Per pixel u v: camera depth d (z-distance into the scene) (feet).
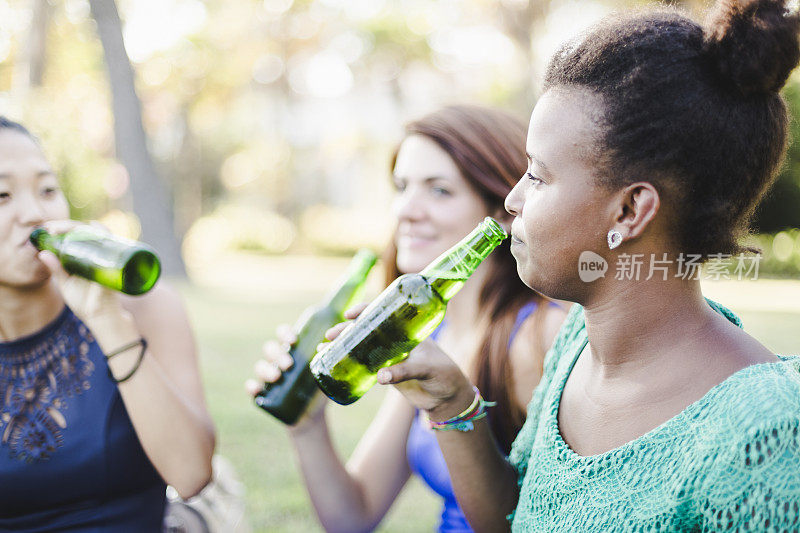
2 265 4.42
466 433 3.49
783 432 2.22
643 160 2.47
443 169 5.10
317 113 82.12
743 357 2.53
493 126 5.10
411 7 69.41
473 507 3.59
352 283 5.64
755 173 2.52
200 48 62.64
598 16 2.83
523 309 4.77
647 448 2.55
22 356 4.70
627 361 2.75
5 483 4.59
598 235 2.61
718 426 2.36
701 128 2.42
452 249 3.73
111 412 4.67
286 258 71.31
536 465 3.09
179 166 75.56
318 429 4.90
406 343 3.49
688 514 2.42
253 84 77.15
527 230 2.74
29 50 34.88
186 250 73.97
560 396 3.20
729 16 2.38
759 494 2.23
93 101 43.93
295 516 9.30
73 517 4.72
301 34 70.79
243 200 82.69
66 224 4.41
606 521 2.61
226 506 5.74
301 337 5.05
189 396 5.02
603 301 2.72
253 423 13.11
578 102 2.57
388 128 80.02
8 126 4.52
